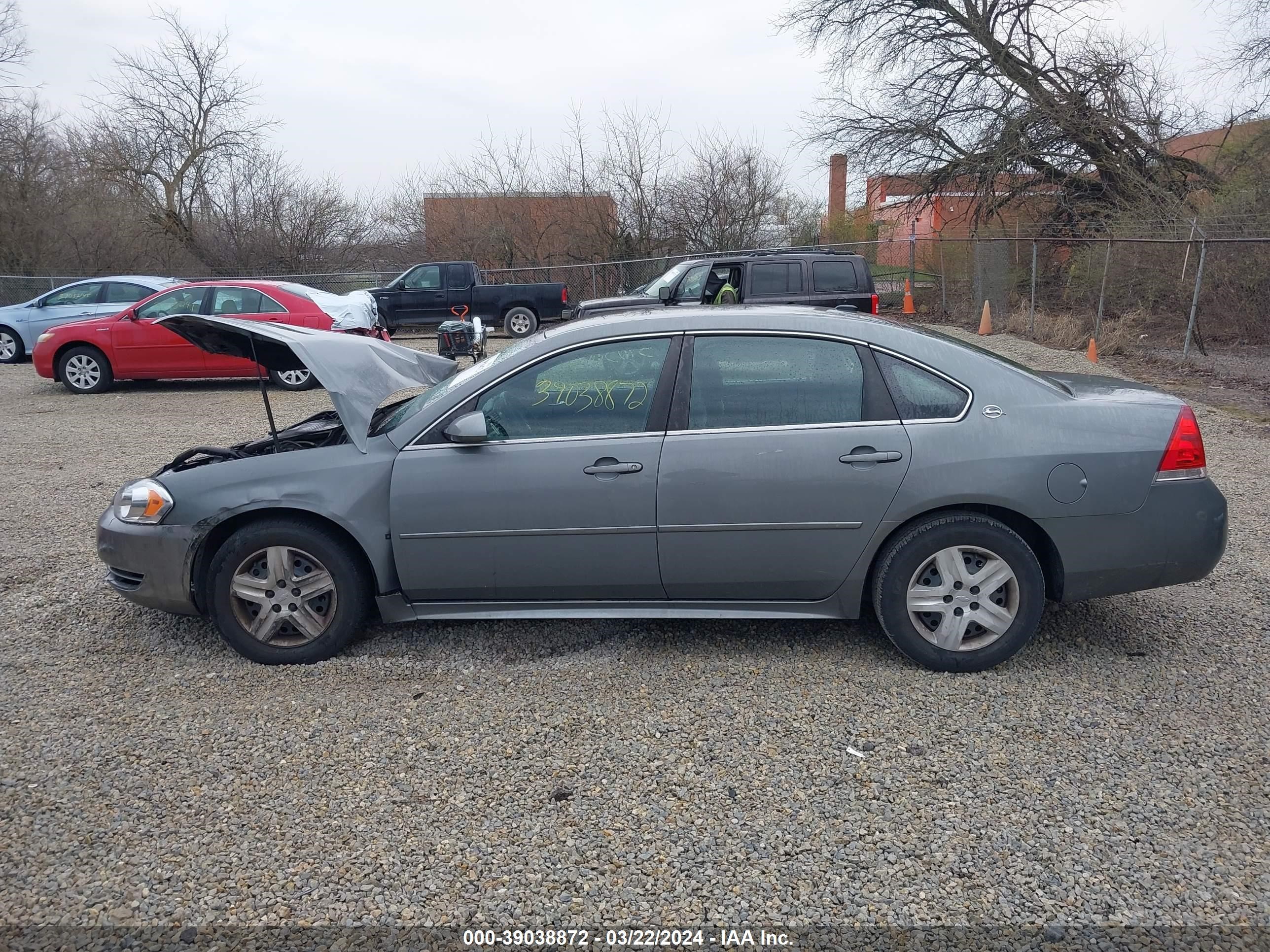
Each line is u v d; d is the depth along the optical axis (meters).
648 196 29.62
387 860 2.91
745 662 4.23
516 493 4.06
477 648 4.44
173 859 2.93
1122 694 3.86
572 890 2.77
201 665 4.31
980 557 4.02
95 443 9.51
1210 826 2.99
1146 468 3.93
